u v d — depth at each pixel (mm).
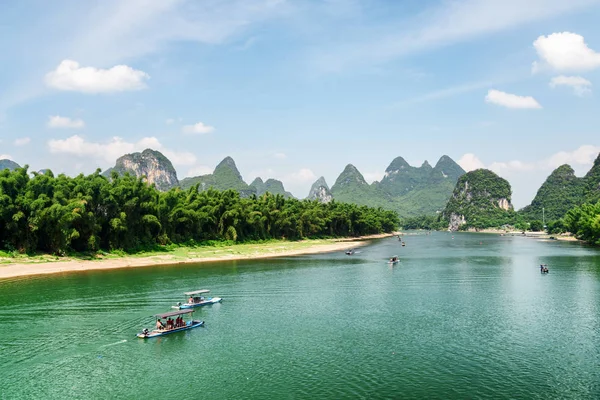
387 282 81312
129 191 115688
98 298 65625
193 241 143875
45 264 94750
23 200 95500
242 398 32719
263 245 169125
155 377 36781
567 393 33000
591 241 180750
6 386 35281
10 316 55375
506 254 139500
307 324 52188
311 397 32688
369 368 38156
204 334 48562
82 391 34219
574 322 51844
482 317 54531
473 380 35406
